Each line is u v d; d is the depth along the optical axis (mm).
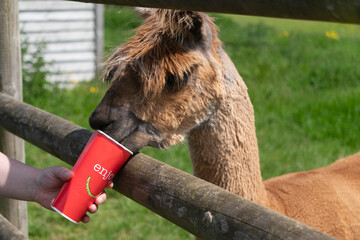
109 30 16438
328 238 1537
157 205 2230
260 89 10070
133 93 2773
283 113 8703
